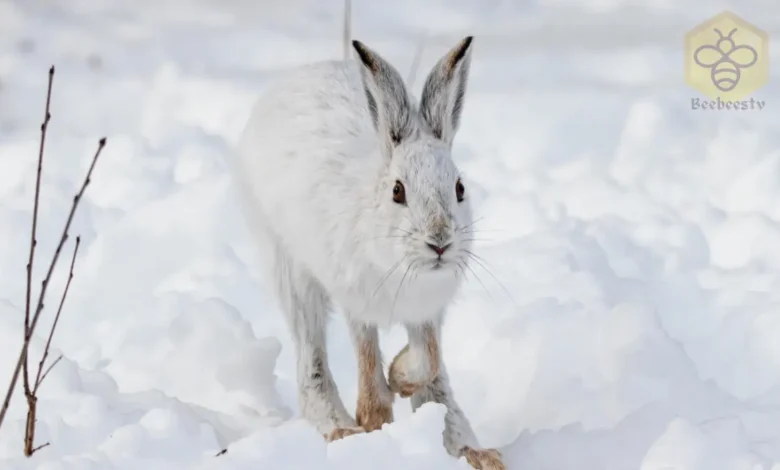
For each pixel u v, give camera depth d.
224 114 17.39
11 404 8.91
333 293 8.90
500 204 13.80
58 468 7.52
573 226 13.24
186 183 13.84
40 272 12.35
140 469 7.77
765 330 10.90
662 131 16.12
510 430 9.67
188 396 10.23
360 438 7.84
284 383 10.80
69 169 14.94
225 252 12.64
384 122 8.52
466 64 8.88
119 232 12.84
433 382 9.12
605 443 8.65
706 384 9.59
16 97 19.17
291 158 9.29
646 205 13.97
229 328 10.52
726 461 8.05
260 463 7.54
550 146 16.33
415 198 8.09
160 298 11.70
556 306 10.86
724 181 14.86
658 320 10.21
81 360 10.69
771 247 12.94
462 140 16.64
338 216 8.64
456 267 8.28
